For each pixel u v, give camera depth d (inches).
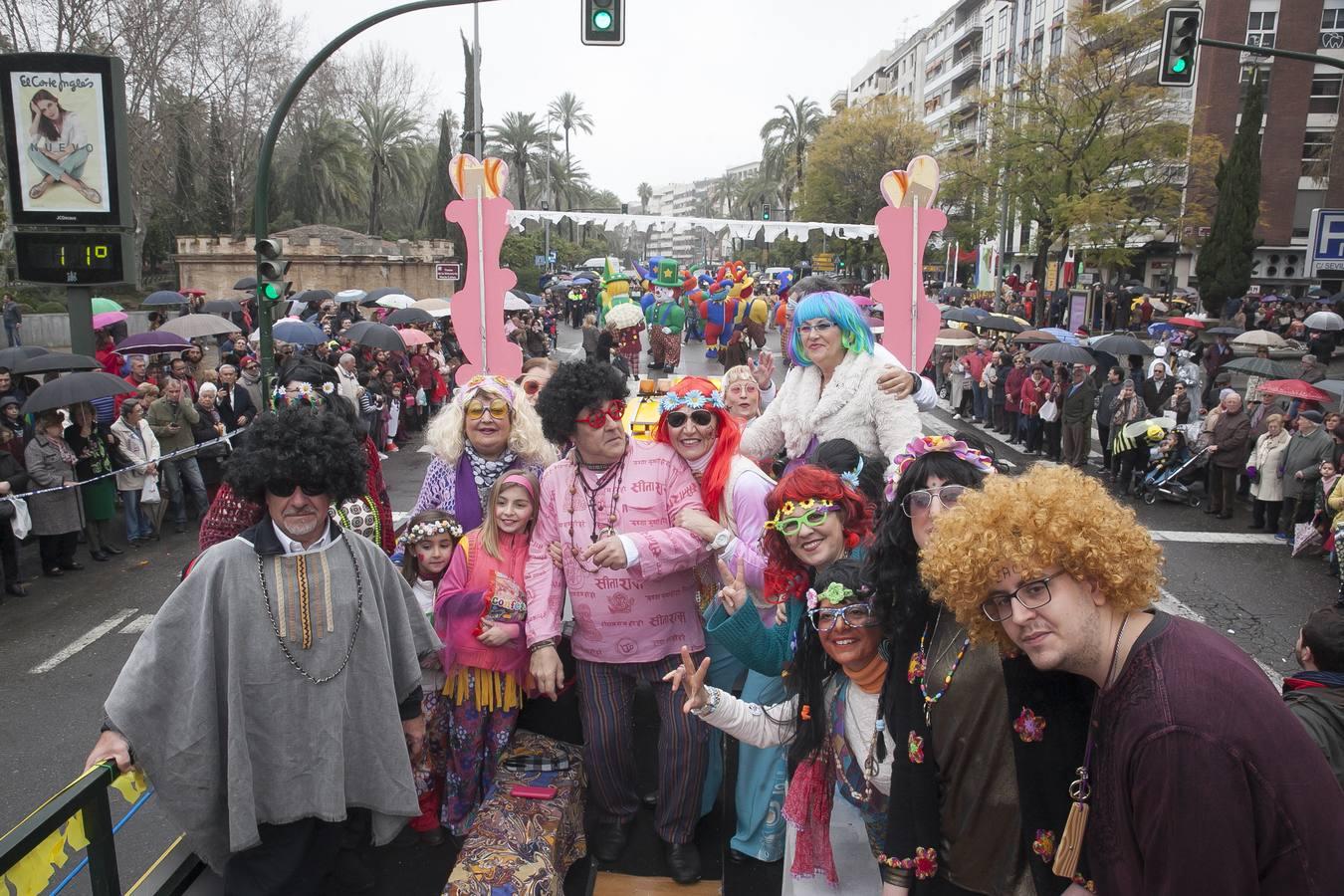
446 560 147.3
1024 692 79.2
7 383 394.9
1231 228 1293.1
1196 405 593.9
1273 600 354.6
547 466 156.7
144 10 1111.0
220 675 109.1
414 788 117.6
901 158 1927.9
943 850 88.9
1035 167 1216.8
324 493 109.1
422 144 2140.7
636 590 130.1
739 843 131.0
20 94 372.8
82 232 382.9
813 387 162.1
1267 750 59.9
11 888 83.0
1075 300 1171.3
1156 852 62.2
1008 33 2337.6
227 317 874.1
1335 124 1579.7
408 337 726.5
